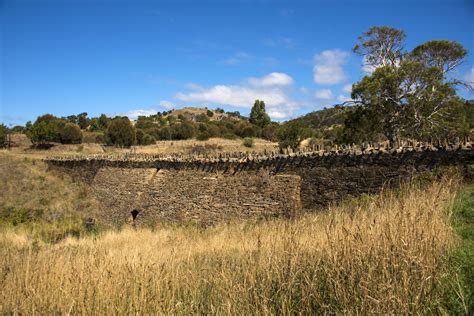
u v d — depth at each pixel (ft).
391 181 46.34
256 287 19.63
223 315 19.25
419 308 15.55
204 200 72.02
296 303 18.29
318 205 53.83
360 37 107.04
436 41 100.17
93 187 111.24
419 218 19.81
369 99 94.38
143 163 97.60
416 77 94.63
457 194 33.99
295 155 59.77
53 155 160.15
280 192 58.95
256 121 326.03
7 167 125.59
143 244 47.52
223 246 32.55
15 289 24.25
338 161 53.26
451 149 42.16
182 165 84.28
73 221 84.79
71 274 24.25
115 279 22.52
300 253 20.76
